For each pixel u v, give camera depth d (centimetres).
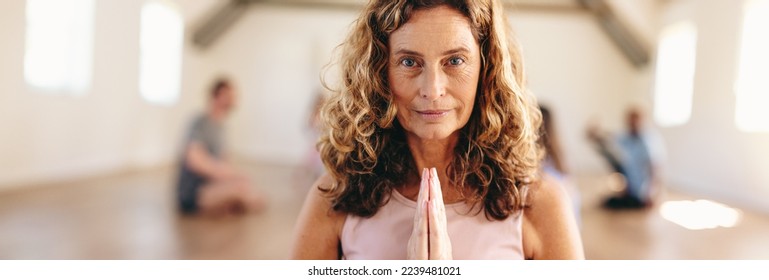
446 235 61
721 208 493
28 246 278
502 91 65
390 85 64
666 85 737
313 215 72
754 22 515
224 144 414
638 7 746
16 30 456
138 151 725
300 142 912
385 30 62
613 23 812
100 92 612
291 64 912
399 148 70
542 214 69
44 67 510
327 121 72
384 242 67
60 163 543
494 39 64
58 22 527
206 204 400
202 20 860
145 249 286
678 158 681
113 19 626
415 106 62
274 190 529
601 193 572
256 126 920
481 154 67
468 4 60
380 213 68
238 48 922
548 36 865
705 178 607
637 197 473
